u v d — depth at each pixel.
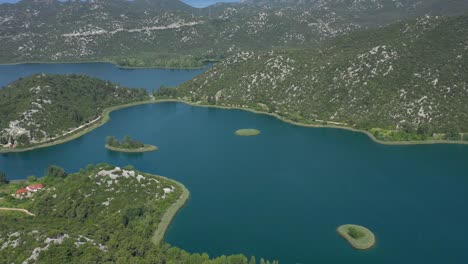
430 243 170.38
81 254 137.88
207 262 145.38
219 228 180.62
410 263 158.12
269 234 176.25
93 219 177.38
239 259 149.38
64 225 167.12
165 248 154.88
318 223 184.50
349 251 164.62
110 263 133.75
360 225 182.38
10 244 141.00
